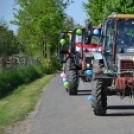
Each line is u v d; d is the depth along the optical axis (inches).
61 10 1969.7
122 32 578.9
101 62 589.3
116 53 570.6
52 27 1952.5
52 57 2005.4
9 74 1084.5
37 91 925.2
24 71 1299.2
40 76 1553.9
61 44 954.7
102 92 555.8
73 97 797.9
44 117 548.7
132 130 446.9
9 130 458.3
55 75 1601.9
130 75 552.1
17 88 1006.4
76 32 937.5
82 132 439.2
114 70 560.7
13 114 576.7
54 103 701.9
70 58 903.7
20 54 2030.0
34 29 1972.2
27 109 624.4
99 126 474.9
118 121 508.4
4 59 1111.6
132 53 565.3
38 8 1968.5
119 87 537.6
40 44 1984.5
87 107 645.9
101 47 619.5
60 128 465.4
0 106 683.4
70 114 574.2
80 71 874.8
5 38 2054.6
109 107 641.6
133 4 2009.1
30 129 462.0
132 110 605.6
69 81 831.7
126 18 580.7
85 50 898.7
